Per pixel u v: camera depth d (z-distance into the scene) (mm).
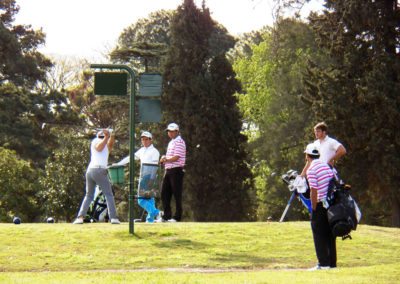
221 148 63125
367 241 23453
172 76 64125
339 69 52719
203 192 62500
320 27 53688
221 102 63625
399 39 52094
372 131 50094
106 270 18500
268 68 78188
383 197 51125
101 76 22484
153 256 20203
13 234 22438
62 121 78500
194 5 65312
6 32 77125
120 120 75438
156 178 26438
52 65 82750
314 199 18078
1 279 15875
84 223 25094
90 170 24719
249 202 64188
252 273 17109
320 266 18281
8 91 77000
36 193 61438
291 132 71438
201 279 15656
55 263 19297
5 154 60531
